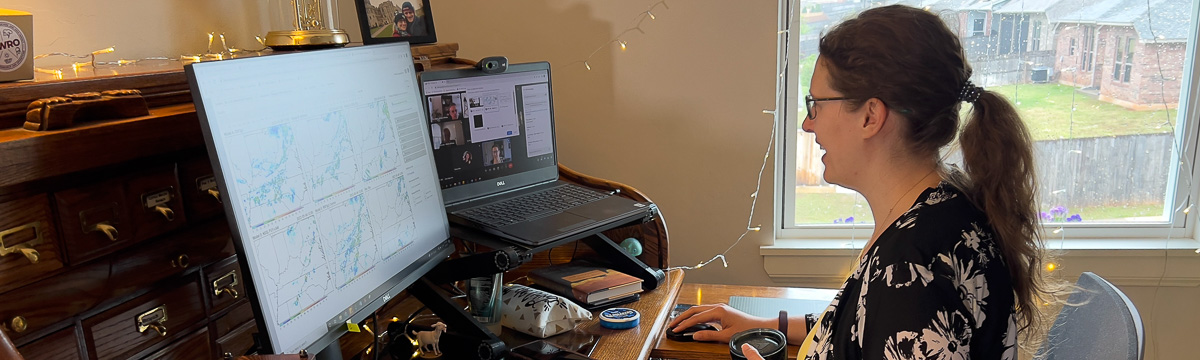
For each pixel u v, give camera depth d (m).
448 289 1.44
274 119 0.86
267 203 0.83
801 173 2.21
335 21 1.63
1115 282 2.12
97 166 0.86
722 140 2.08
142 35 1.32
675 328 1.38
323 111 0.95
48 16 1.14
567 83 2.09
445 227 1.25
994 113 0.91
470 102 1.42
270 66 0.86
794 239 2.23
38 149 0.79
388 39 1.56
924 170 0.96
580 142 2.13
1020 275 0.92
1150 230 2.14
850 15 0.97
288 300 0.86
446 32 2.08
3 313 0.80
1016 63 2.06
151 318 0.98
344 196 0.97
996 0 2.02
